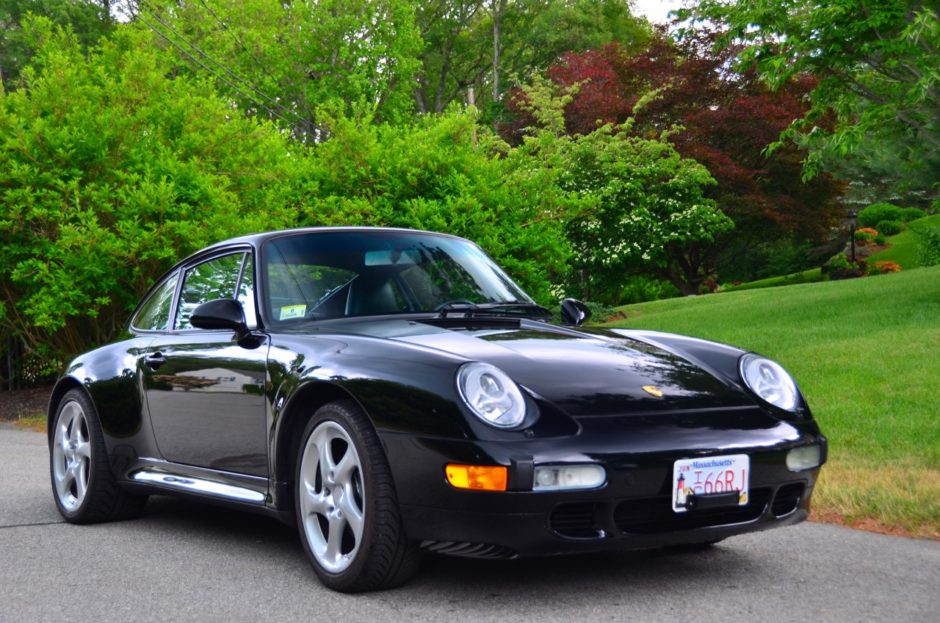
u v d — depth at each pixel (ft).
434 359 11.33
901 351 33.65
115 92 39.32
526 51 145.89
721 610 10.92
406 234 16.10
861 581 12.22
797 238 116.37
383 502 11.22
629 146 85.61
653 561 13.29
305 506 12.30
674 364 12.56
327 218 40.42
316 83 108.78
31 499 19.45
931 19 37.40
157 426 15.64
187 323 16.06
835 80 44.91
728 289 128.98
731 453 11.16
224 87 106.32
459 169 42.39
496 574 12.51
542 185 43.96
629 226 83.87
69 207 36.55
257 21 108.68
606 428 10.82
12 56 134.62
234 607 11.38
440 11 145.07
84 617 11.24
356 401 11.57
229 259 15.70
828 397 28.19
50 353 41.06
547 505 10.36
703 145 99.86
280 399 12.73
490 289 15.57
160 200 35.42
